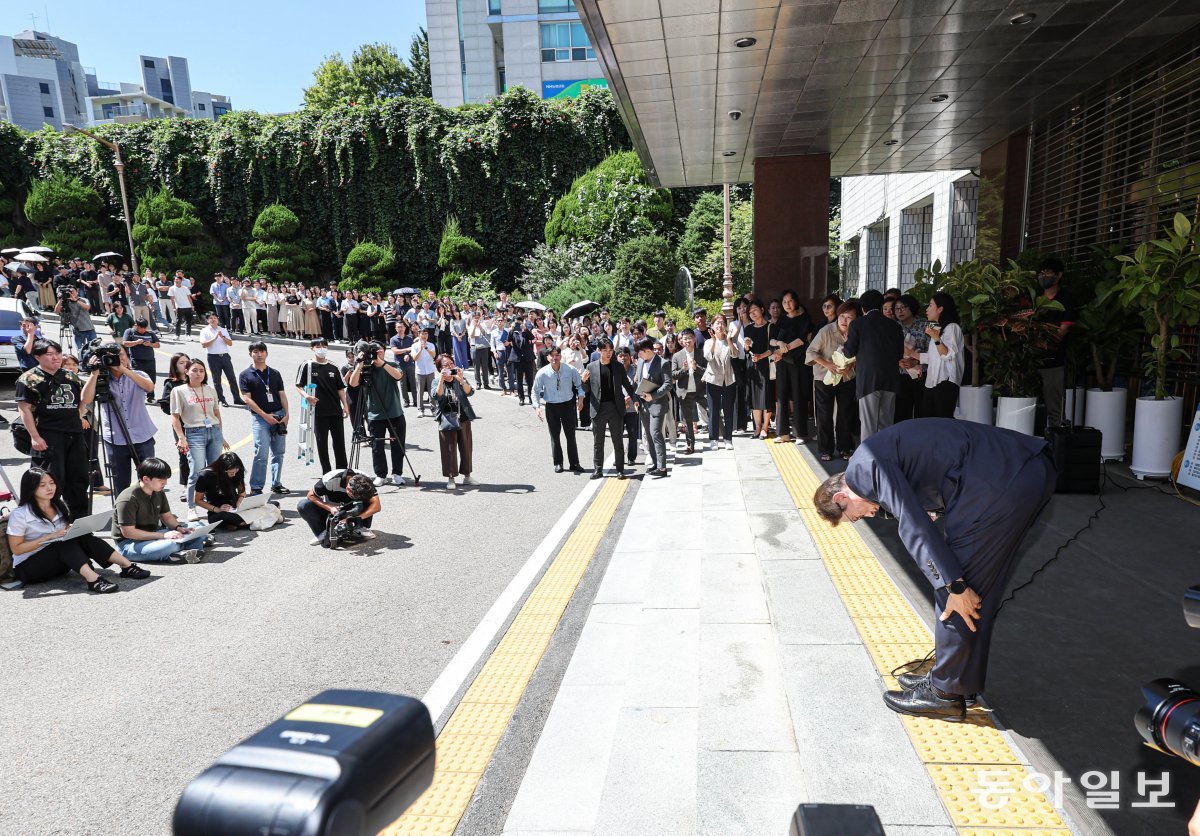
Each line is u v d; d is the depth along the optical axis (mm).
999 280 7168
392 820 811
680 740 3197
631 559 5840
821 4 6441
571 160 31375
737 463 8414
